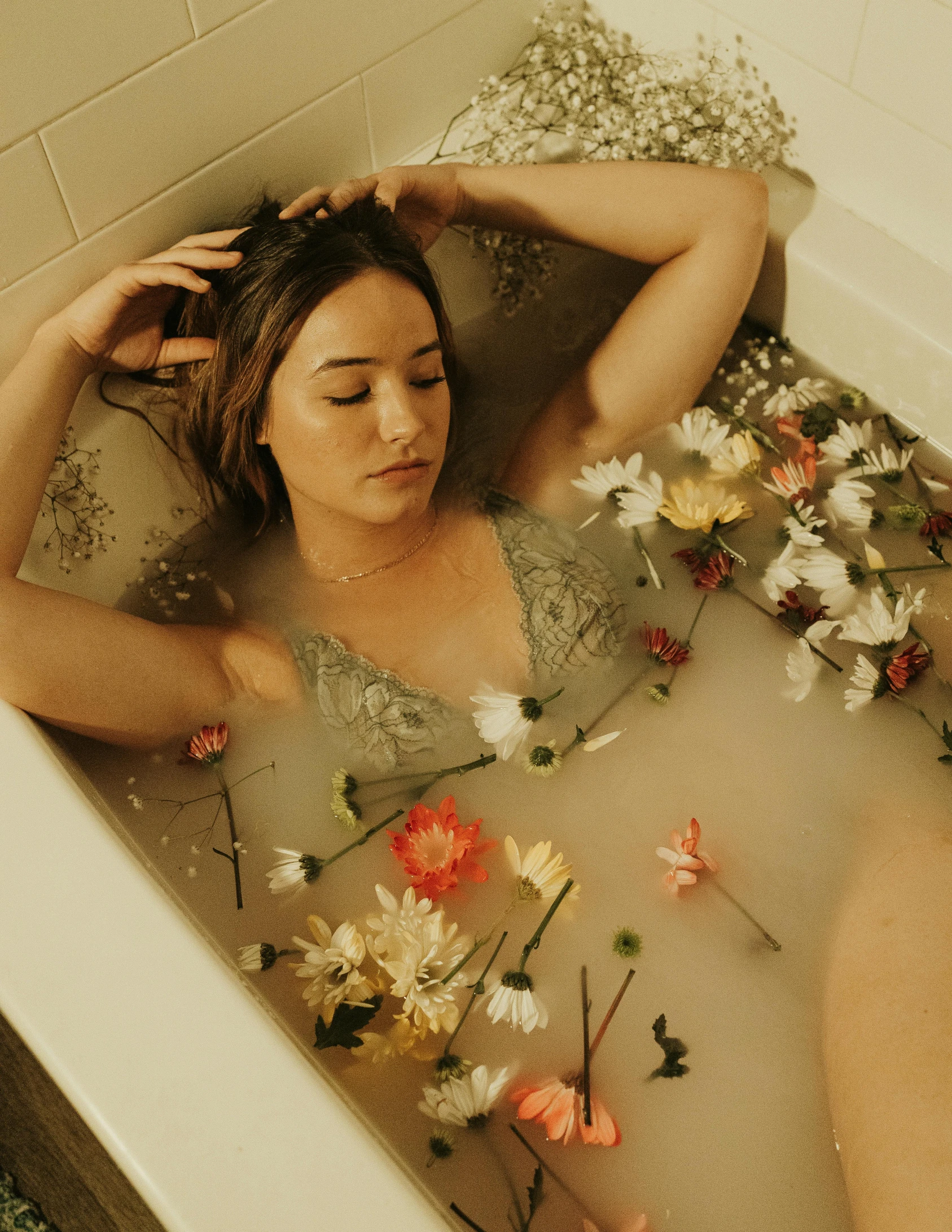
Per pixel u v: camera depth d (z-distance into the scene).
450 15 1.45
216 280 1.16
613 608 1.25
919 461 1.39
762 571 1.32
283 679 1.25
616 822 1.20
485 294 1.56
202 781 1.20
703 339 1.33
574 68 1.58
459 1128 0.99
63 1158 1.25
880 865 1.10
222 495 1.42
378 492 1.12
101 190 1.24
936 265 1.38
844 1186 0.99
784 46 1.40
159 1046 0.82
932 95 1.28
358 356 1.05
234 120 1.32
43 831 0.93
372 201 1.14
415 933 0.97
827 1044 1.01
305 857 1.10
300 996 1.05
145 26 1.18
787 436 1.43
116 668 1.08
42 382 1.17
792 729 1.23
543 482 1.35
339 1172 0.77
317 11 1.31
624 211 1.31
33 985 0.85
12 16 1.08
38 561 1.27
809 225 1.44
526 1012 1.00
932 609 1.24
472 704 1.22
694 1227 0.97
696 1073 1.05
